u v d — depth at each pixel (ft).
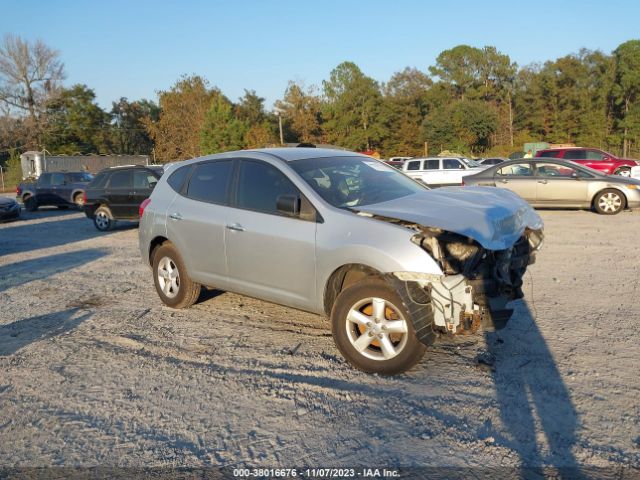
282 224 15.56
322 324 18.06
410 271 12.60
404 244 12.82
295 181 15.67
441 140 230.27
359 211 14.26
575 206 45.01
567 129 228.63
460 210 13.46
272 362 14.97
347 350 14.10
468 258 13.02
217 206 17.81
